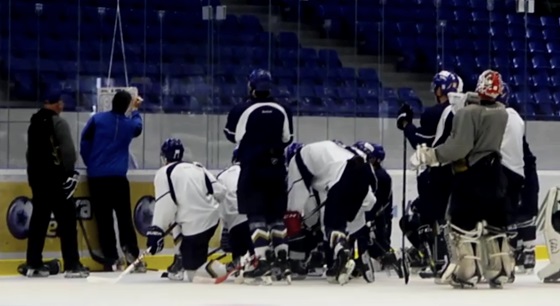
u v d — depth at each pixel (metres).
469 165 19.36
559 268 21.36
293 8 27.78
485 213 19.55
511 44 29.91
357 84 28.16
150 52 26.59
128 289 19.94
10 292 19.33
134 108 25.03
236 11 27.38
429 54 29.22
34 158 22.98
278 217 20.84
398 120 22.06
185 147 26.59
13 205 23.94
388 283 21.41
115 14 26.45
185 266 21.78
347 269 20.69
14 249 23.94
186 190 21.61
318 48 27.95
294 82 27.59
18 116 24.97
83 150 24.45
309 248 22.39
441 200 21.69
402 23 28.88
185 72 26.72
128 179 25.38
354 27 28.12
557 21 30.58
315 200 21.62
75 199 24.59
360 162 20.88
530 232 24.77
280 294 18.80
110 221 24.58
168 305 16.80
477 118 19.20
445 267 20.69
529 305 16.88
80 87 25.88
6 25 25.39
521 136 22.89
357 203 20.97
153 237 21.70
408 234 24.05
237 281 21.38
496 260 19.78
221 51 27.09
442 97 21.66
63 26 25.95
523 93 29.73
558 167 30.03
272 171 20.67
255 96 20.98
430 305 16.83
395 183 28.02
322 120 27.72
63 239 23.09
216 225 21.81
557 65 30.17
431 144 21.56
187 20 26.95
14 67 25.20
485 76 19.39
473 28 29.72
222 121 26.84
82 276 23.00
